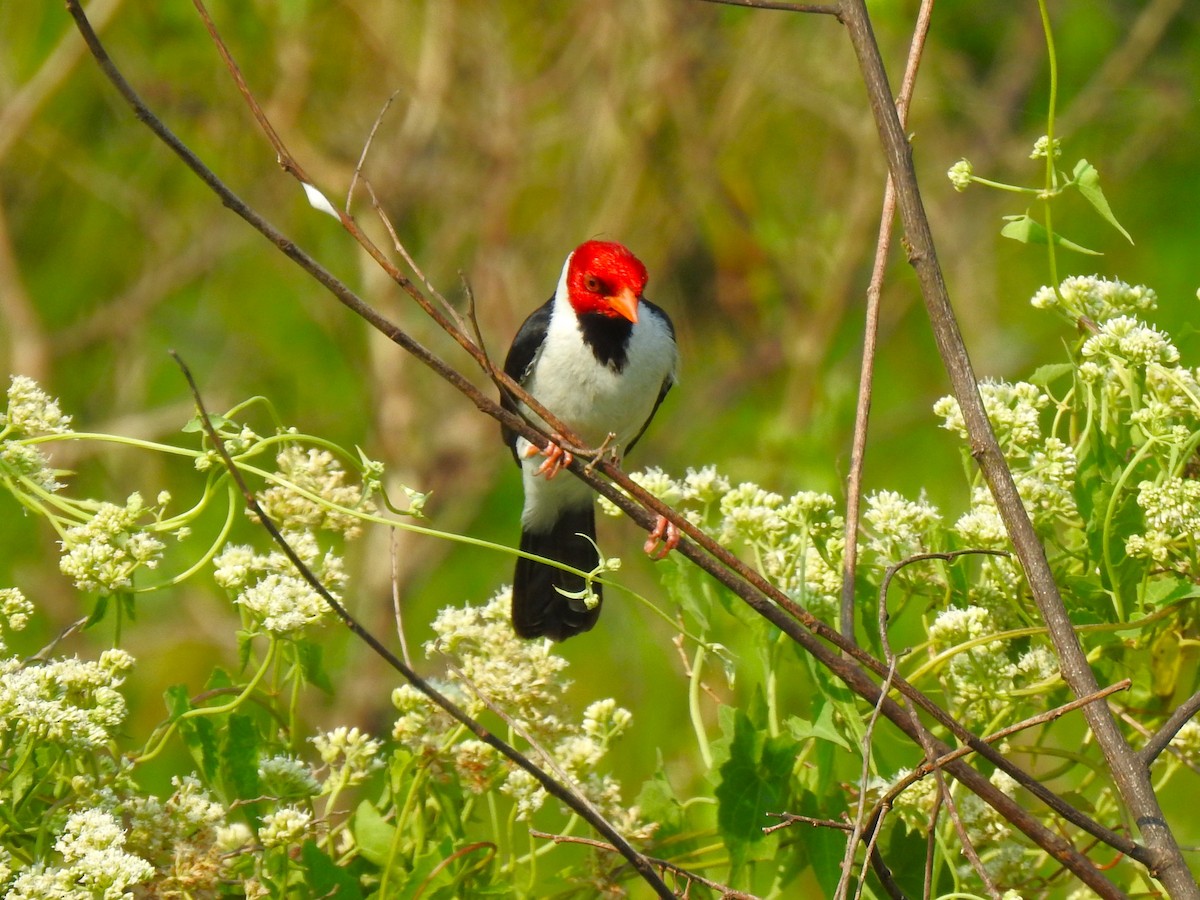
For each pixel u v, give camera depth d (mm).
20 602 5887
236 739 5938
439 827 6234
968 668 6242
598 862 6219
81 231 17031
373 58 16484
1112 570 6129
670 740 13258
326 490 6441
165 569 14586
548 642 6719
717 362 16766
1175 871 4750
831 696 6039
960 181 6164
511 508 16172
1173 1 16656
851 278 15992
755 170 16906
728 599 6562
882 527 6434
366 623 15445
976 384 5469
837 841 6078
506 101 16250
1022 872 6105
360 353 16781
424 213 16828
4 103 16062
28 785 5574
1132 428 6562
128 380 16484
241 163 16391
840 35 16125
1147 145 16688
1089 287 6812
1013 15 17250
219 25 15867
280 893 5566
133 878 5070
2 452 6066
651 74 16016
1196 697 5141
